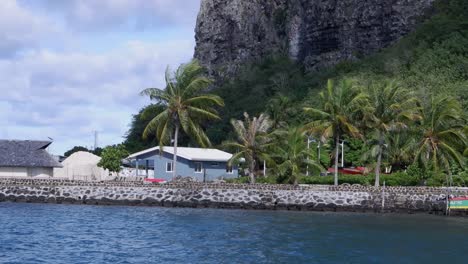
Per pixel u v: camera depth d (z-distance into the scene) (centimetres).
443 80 12938
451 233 5444
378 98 7675
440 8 16700
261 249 4269
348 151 10269
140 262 3688
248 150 7819
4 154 8388
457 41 14588
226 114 16862
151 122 7731
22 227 4956
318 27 18762
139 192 6975
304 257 4031
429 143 7725
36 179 6994
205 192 6956
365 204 6975
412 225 5969
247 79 19525
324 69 17712
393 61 14775
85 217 5781
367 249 4425
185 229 5144
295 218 6216
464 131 7819
